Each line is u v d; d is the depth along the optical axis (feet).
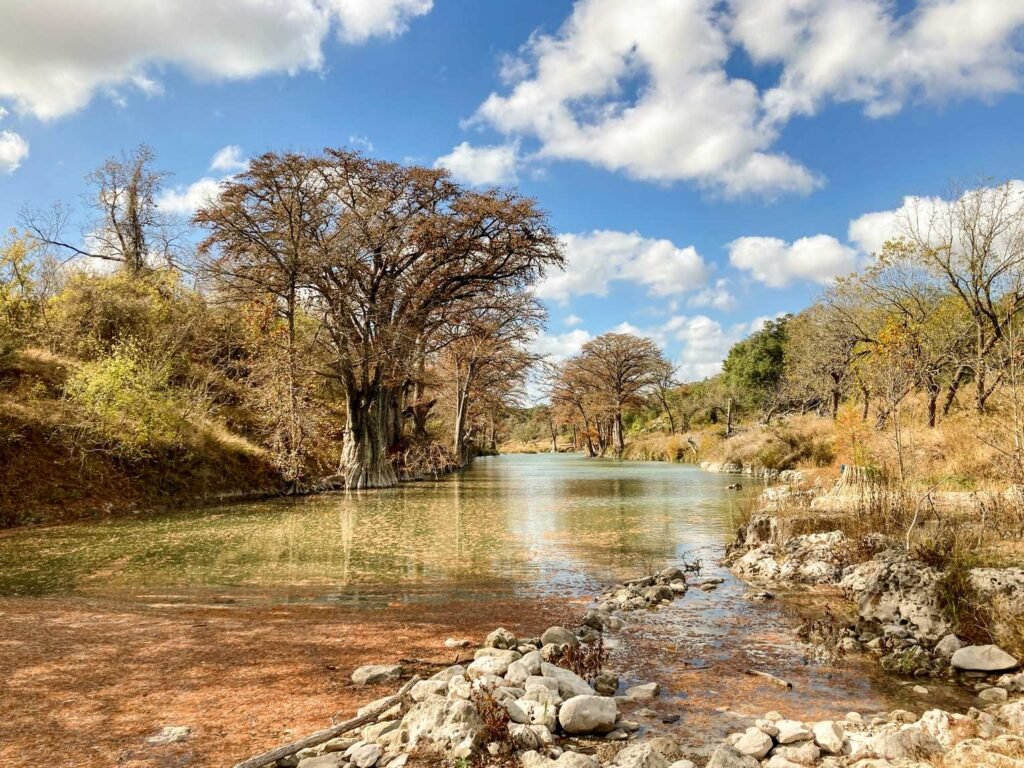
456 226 102.83
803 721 17.97
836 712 18.66
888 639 24.80
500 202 103.09
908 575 27.27
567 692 18.52
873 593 28.19
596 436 287.28
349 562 41.42
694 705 19.02
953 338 77.00
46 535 51.57
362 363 98.63
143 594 32.53
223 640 23.91
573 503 76.89
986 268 67.62
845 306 108.37
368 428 103.86
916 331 78.23
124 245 121.70
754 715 18.35
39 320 83.30
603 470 155.94
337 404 119.34
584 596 32.86
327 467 103.14
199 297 103.14
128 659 21.36
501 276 112.57
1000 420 47.19
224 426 91.81
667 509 70.85
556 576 37.60
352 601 31.48
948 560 27.37
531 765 14.20
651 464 191.11
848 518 41.50
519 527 57.06
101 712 17.10
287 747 14.65
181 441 74.90
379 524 58.90
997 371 60.13
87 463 65.36
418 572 38.60
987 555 27.37
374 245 95.71
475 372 165.68
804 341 135.03
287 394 88.17
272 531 54.39
